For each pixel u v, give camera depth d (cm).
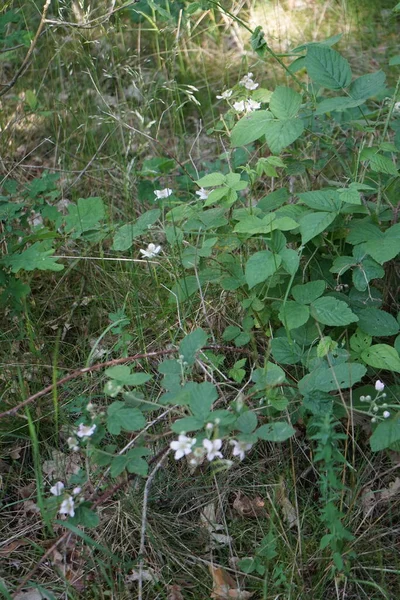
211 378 97
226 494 96
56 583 88
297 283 104
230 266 105
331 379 90
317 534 90
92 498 86
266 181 134
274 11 177
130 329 112
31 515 96
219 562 90
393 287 110
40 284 121
